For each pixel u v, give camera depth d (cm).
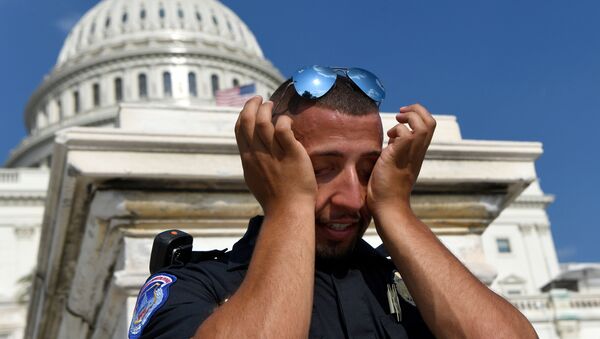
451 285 132
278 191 137
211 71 5900
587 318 3262
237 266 145
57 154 333
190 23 6162
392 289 150
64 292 481
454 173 363
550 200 5525
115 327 366
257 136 140
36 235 4844
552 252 5400
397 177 146
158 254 162
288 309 119
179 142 332
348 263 151
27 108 6519
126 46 5931
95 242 350
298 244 129
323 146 142
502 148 374
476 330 127
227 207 341
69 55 6316
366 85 148
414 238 140
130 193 327
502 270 5269
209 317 122
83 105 5812
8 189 4850
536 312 3281
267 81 6241
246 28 6888
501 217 5450
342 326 140
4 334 4175
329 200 143
